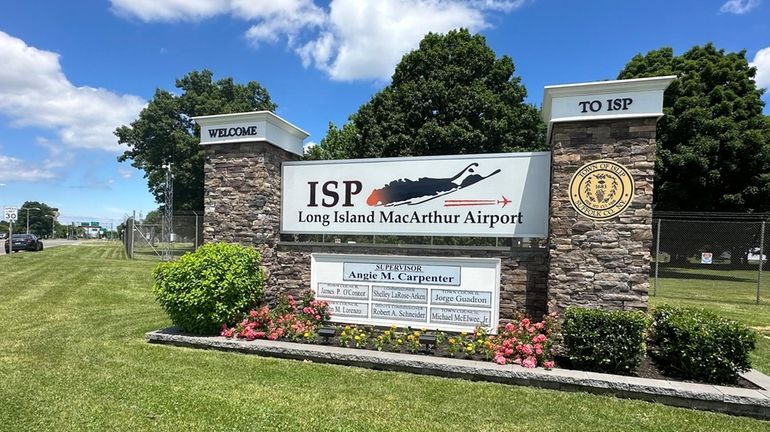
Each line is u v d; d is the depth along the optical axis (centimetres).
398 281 667
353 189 720
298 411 399
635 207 547
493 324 620
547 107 608
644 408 421
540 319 612
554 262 575
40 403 406
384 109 2047
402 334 613
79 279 1389
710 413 413
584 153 565
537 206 624
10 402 407
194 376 492
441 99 1964
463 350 560
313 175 746
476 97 1934
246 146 734
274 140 746
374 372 517
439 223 670
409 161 690
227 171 744
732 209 1923
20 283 1285
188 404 410
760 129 1939
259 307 700
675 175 1956
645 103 539
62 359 546
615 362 481
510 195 636
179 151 3000
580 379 460
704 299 1237
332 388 461
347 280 695
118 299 1036
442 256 651
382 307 674
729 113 1952
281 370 518
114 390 443
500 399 436
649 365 511
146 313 863
